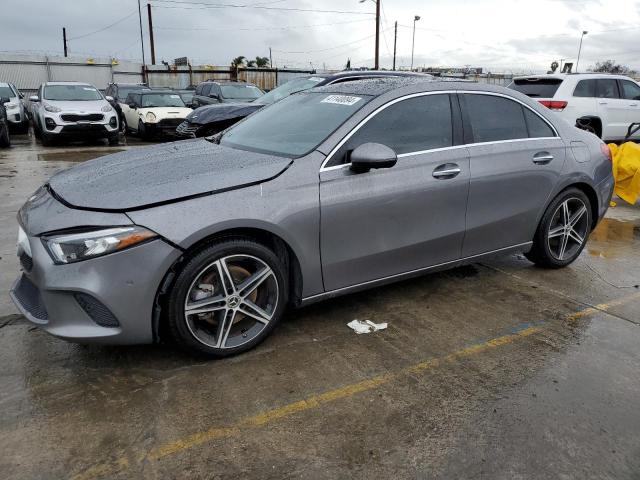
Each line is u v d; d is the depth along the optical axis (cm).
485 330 352
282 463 227
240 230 294
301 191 310
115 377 287
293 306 333
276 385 283
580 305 395
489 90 405
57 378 285
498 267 474
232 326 313
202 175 296
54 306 268
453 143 376
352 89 385
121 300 267
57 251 264
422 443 241
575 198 452
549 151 427
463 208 380
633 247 547
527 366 308
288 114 392
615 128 1083
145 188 281
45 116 1300
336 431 248
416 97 366
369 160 312
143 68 3175
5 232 547
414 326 355
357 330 347
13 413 255
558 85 1045
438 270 389
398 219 349
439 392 280
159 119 1495
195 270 281
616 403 274
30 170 950
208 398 270
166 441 239
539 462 231
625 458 234
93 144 1438
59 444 235
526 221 425
